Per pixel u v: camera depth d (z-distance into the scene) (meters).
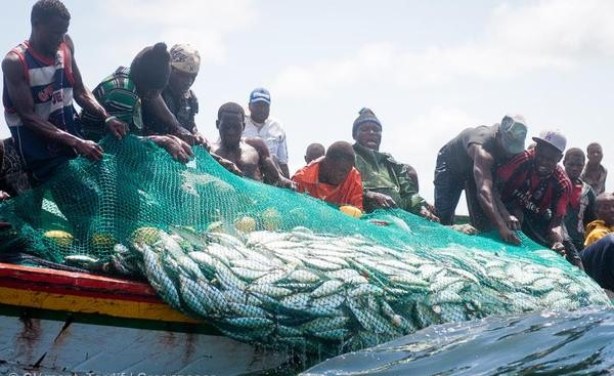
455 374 5.52
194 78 7.25
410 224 7.21
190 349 5.92
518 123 7.84
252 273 5.94
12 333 5.67
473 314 6.28
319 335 5.96
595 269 7.93
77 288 5.73
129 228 6.08
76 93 6.53
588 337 5.76
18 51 6.24
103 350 5.79
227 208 6.32
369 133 8.40
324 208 6.64
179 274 5.85
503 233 7.61
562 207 8.09
